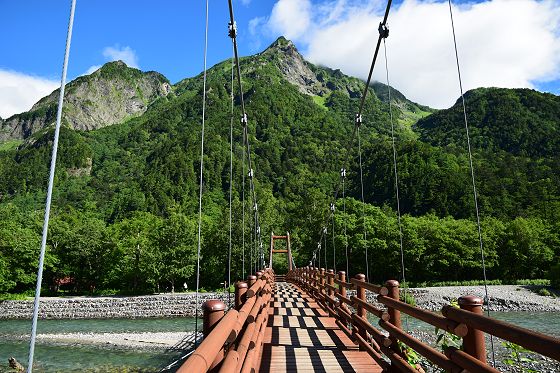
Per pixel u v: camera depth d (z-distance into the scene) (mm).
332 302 7957
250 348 3145
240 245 40125
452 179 61219
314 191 62469
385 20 7254
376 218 45938
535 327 21062
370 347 4574
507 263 43625
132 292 37438
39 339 20188
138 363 15078
